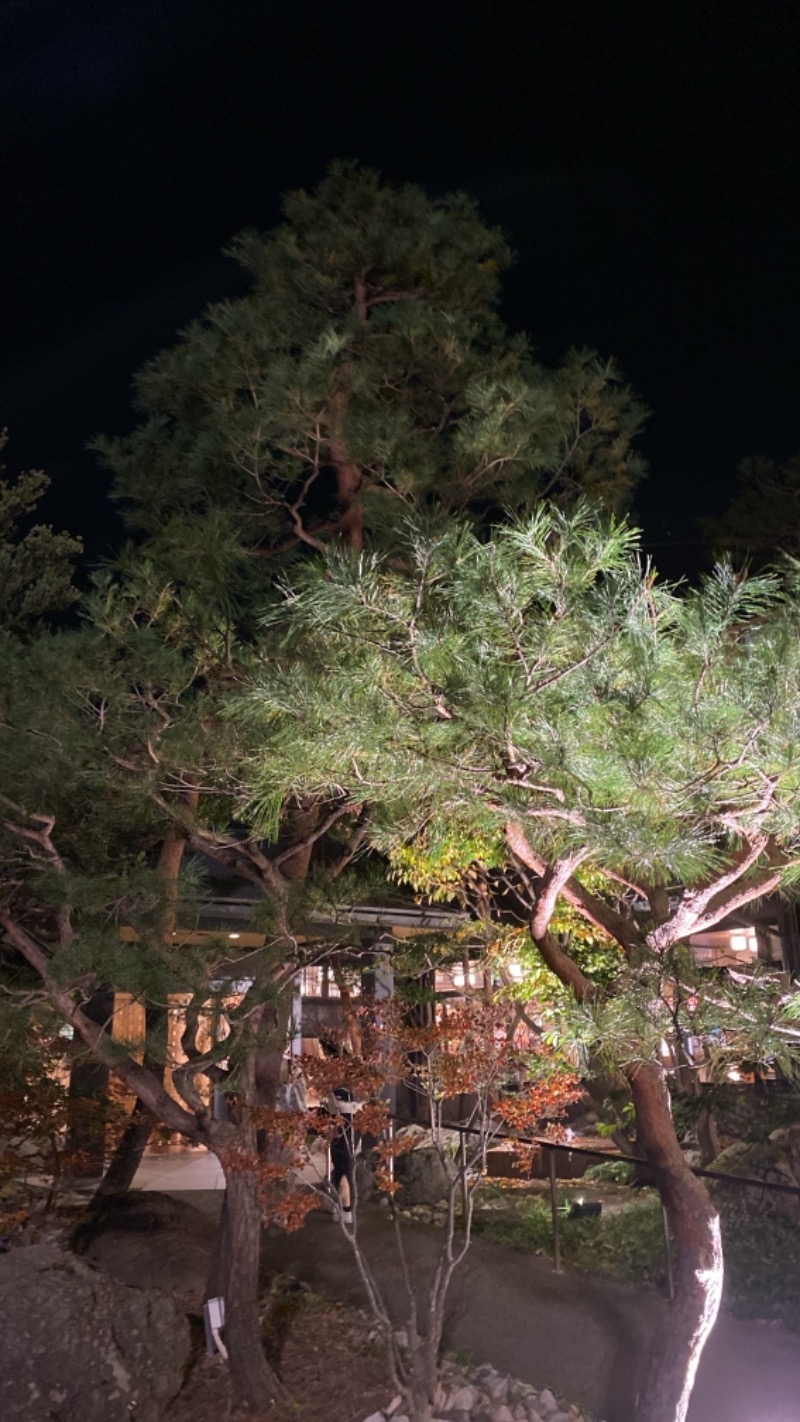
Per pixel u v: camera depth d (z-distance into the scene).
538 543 4.31
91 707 6.14
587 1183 11.55
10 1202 10.44
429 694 4.41
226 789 6.46
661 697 4.16
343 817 8.06
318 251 8.52
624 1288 8.00
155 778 6.30
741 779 4.41
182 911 6.38
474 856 8.32
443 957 9.67
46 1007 6.56
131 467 8.23
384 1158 6.63
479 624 4.31
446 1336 7.55
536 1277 8.35
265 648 6.29
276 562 7.86
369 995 6.99
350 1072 6.48
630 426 8.51
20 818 6.56
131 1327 6.34
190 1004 6.37
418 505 7.13
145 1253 8.81
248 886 9.92
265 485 8.13
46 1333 5.99
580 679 4.23
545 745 4.28
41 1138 9.91
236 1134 6.73
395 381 8.45
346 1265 8.86
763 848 4.97
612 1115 10.55
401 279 8.80
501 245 9.01
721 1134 10.56
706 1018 5.14
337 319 8.55
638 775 4.11
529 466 7.81
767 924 13.67
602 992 5.81
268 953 6.66
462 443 7.47
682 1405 5.84
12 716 5.97
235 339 7.91
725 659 4.29
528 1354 7.22
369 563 4.53
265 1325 7.67
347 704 4.50
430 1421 6.22
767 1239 8.49
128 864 7.37
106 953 5.87
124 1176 10.20
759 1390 6.57
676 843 4.31
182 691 6.28
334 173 8.85
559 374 8.48
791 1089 10.16
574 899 6.27
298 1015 8.99
